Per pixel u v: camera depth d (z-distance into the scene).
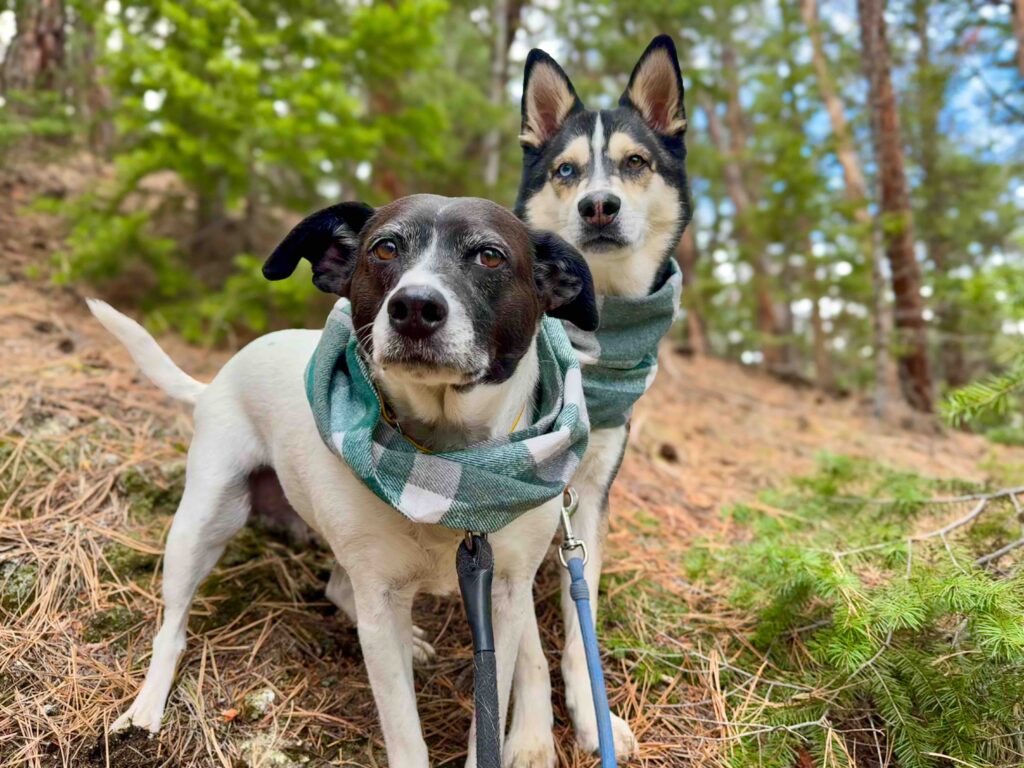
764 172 2.16
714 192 3.02
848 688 0.51
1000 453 1.33
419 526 0.43
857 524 0.73
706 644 0.61
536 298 0.45
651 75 0.72
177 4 1.11
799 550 0.56
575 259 0.46
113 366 0.89
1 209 1.28
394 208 0.44
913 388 1.69
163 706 0.48
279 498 0.59
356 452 0.40
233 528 0.54
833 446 1.26
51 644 0.53
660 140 0.72
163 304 1.18
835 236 1.89
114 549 0.61
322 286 0.47
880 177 1.62
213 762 0.46
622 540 0.76
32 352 0.87
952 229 2.50
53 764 0.45
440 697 0.54
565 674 0.55
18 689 0.49
